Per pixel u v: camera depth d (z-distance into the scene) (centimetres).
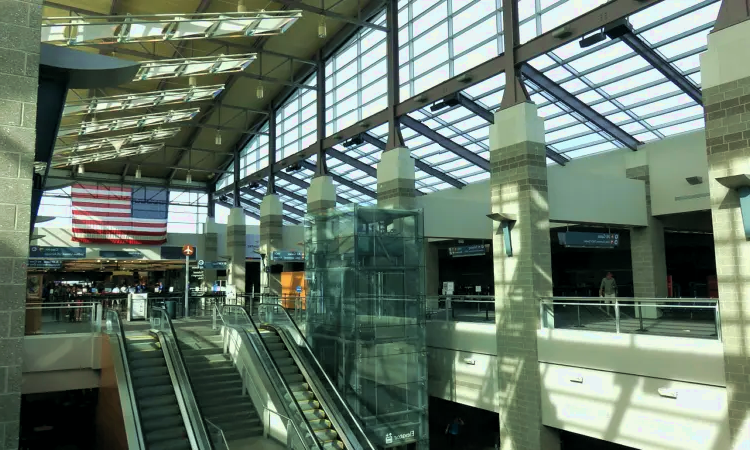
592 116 1756
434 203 1856
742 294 955
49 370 1415
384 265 1574
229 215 3384
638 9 1223
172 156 3475
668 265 2717
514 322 1416
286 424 1148
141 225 3322
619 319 1173
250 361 1355
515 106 1466
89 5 1836
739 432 938
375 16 2173
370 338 1518
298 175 3136
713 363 993
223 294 3188
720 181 937
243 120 3139
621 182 1678
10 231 545
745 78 973
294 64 2625
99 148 2512
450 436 1827
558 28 1387
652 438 1086
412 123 2080
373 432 1477
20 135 558
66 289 3450
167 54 2216
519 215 1423
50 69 618
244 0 1903
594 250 3053
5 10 561
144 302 2072
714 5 1242
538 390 1336
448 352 1664
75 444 1639
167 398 1195
